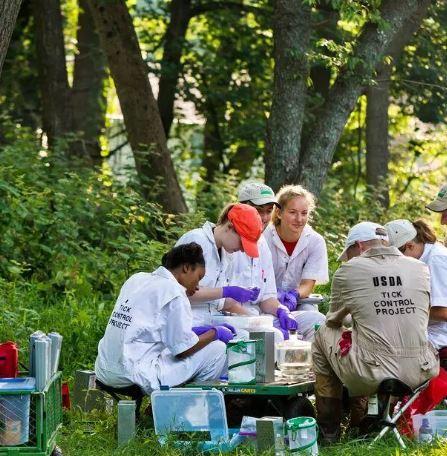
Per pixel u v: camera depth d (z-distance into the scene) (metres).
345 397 20.20
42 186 33.19
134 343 19.00
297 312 22.75
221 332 19.55
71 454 17.70
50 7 42.66
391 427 18.41
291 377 19.42
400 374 18.16
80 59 48.62
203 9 49.03
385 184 42.97
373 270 18.58
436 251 20.41
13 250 31.64
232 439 17.84
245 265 21.75
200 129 54.88
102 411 20.61
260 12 49.44
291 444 17.22
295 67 35.78
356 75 35.59
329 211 38.47
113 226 32.81
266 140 36.44
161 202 39.28
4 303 26.50
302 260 23.97
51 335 16.45
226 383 18.75
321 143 36.03
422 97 47.81
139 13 52.47
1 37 20.09
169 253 19.59
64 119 42.81
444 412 19.22
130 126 39.50
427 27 45.94
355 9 33.59
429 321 20.55
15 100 51.75
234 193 40.44
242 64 50.28
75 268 30.48
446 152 55.31
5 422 15.55
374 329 18.33
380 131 44.81
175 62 48.38
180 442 17.67
